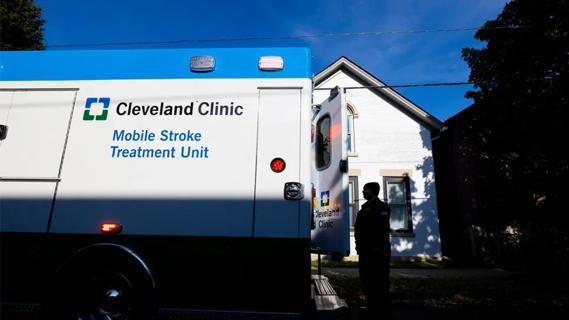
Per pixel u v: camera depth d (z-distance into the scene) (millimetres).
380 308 4141
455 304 5508
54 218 3264
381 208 4336
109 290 3191
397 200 11492
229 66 3521
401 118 11906
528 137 8641
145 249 3176
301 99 3410
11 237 3264
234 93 3453
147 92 3502
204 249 3148
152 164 3324
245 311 3061
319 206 4750
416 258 10961
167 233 3189
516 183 9867
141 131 3404
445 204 12352
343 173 4082
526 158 9227
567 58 8188
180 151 3340
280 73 3484
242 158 3297
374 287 4191
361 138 11797
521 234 8734
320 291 3994
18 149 3432
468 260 10719
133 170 3320
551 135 8203
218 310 3074
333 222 4266
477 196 11195
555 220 8836
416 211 11273
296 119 3365
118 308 3168
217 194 3234
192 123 3398
